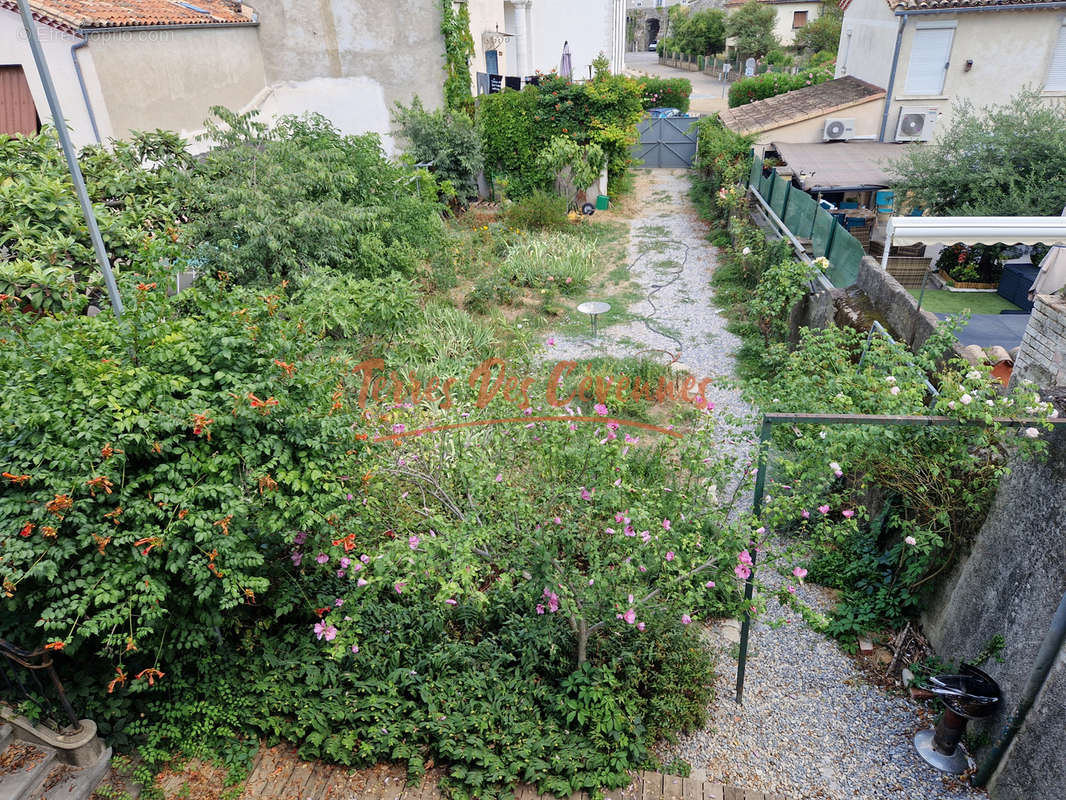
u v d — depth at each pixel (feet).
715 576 14.73
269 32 47.19
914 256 39.50
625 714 14.55
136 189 24.86
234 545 11.94
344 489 13.89
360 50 48.16
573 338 33.53
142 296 13.66
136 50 32.78
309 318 21.59
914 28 46.42
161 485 11.68
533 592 14.93
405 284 26.89
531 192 56.13
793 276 29.09
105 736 13.29
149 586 11.30
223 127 39.75
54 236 19.74
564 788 13.07
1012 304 33.99
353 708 14.02
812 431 15.57
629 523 13.93
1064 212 26.96
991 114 38.47
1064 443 12.50
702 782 13.78
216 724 13.91
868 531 19.38
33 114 30.45
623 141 53.72
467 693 14.46
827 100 52.26
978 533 15.20
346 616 14.51
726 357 31.30
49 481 10.67
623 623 15.42
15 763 12.34
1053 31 44.29
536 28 79.82
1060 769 11.98
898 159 43.34
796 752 14.74
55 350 12.04
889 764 14.47
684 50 144.87
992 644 14.14
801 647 17.44
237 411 12.13
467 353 29.78
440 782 13.23
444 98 50.03
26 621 11.87
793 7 127.44
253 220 26.07
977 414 13.11
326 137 34.30
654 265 43.73
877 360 17.65
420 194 41.34
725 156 51.72
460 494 17.19
